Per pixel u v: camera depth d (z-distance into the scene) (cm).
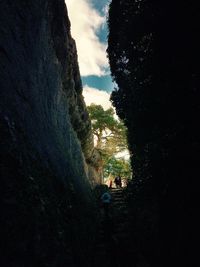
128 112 872
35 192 459
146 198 814
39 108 727
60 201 648
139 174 823
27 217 395
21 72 605
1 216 336
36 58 747
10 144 423
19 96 565
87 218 957
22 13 648
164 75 572
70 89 1294
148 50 656
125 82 913
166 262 621
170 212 594
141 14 666
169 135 554
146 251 810
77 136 1655
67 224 630
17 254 348
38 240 417
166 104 566
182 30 502
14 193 378
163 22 569
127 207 1170
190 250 485
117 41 918
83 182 1338
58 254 495
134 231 965
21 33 638
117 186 2336
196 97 460
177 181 533
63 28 1060
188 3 475
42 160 609
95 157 2275
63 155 925
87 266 724
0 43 504
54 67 980
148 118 675
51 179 632
